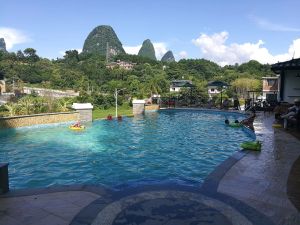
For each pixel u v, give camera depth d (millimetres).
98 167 8430
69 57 123000
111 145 11359
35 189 5199
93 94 29141
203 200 4754
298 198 4879
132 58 138625
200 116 21781
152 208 4441
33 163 8812
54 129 15078
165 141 12203
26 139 12352
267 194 5047
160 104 28516
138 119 19922
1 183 4977
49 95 24344
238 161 7180
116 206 4496
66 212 4297
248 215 4234
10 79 79562
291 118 12156
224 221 4047
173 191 5160
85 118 18250
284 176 6035
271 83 43906
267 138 10234
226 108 25453
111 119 19484
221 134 13828
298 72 17328
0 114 16969
